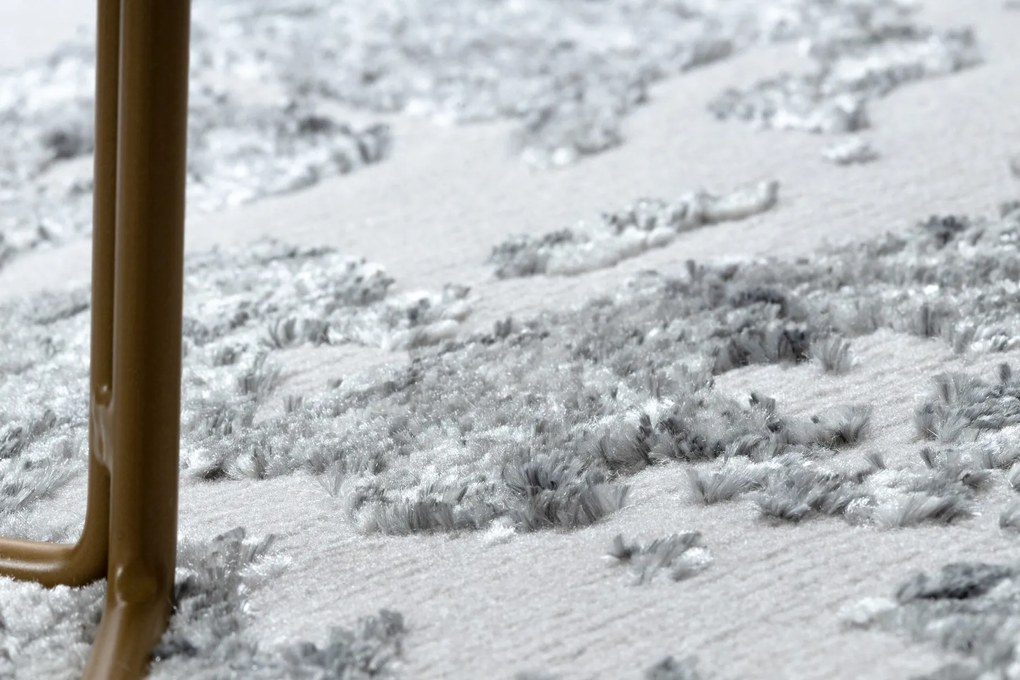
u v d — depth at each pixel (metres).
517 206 2.12
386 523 1.24
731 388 1.45
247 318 1.74
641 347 1.54
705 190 2.10
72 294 1.85
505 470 1.29
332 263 1.91
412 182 2.26
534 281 1.83
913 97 2.41
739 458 1.30
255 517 1.28
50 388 1.55
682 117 2.43
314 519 1.27
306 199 2.22
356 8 3.22
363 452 1.36
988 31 2.72
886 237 1.81
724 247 1.88
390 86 2.67
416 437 1.39
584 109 2.47
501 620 1.09
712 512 1.22
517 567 1.16
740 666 1.00
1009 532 1.15
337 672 1.01
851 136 2.26
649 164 2.23
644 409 1.39
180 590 1.13
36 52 3.09
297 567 1.19
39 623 1.11
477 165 2.31
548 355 1.54
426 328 1.65
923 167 2.10
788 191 2.07
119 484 1.06
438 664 1.04
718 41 2.75
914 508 1.17
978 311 1.56
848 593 1.08
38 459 1.40
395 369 1.56
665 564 1.13
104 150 1.07
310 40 2.98
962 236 1.77
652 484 1.28
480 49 2.87
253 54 2.87
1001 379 1.41
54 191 2.31
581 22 3.04
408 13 3.16
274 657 1.04
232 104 2.62
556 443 1.34
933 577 1.07
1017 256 1.68
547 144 2.33
